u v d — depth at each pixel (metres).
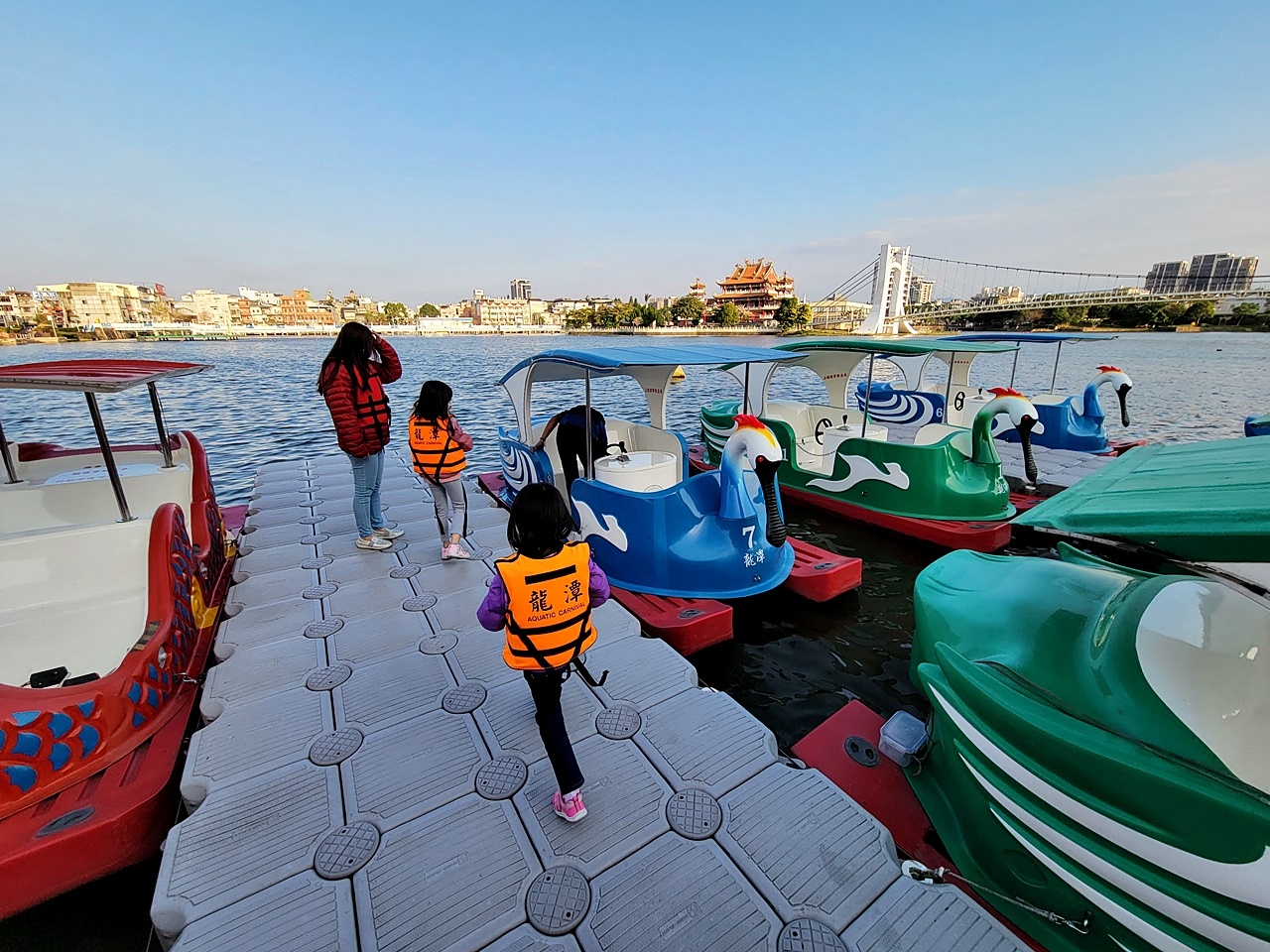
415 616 4.21
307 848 2.37
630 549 4.80
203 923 2.07
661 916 2.11
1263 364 26.77
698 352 4.77
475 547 5.41
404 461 8.64
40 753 2.59
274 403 18.98
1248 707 1.83
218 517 5.30
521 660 2.34
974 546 6.27
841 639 4.81
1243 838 1.63
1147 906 1.82
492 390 22.80
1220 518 1.61
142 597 3.78
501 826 2.48
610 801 2.60
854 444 7.32
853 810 2.57
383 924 2.07
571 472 5.70
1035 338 10.51
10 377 3.18
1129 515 1.80
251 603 4.39
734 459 4.63
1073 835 1.99
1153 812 1.80
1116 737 1.96
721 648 4.66
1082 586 2.78
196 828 2.46
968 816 2.51
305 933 2.04
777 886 2.22
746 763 2.84
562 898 2.16
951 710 2.52
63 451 5.36
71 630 3.57
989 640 2.73
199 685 3.57
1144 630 2.11
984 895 2.32
